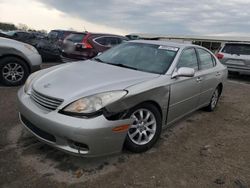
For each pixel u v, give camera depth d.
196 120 5.36
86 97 3.10
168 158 3.66
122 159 3.52
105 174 3.16
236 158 3.83
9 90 6.48
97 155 3.08
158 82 3.76
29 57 6.98
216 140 4.43
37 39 15.12
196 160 3.67
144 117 3.67
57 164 3.29
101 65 4.30
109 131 3.06
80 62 4.60
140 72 3.98
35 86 3.55
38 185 2.88
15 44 6.87
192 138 4.43
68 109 3.04
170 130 4.70
